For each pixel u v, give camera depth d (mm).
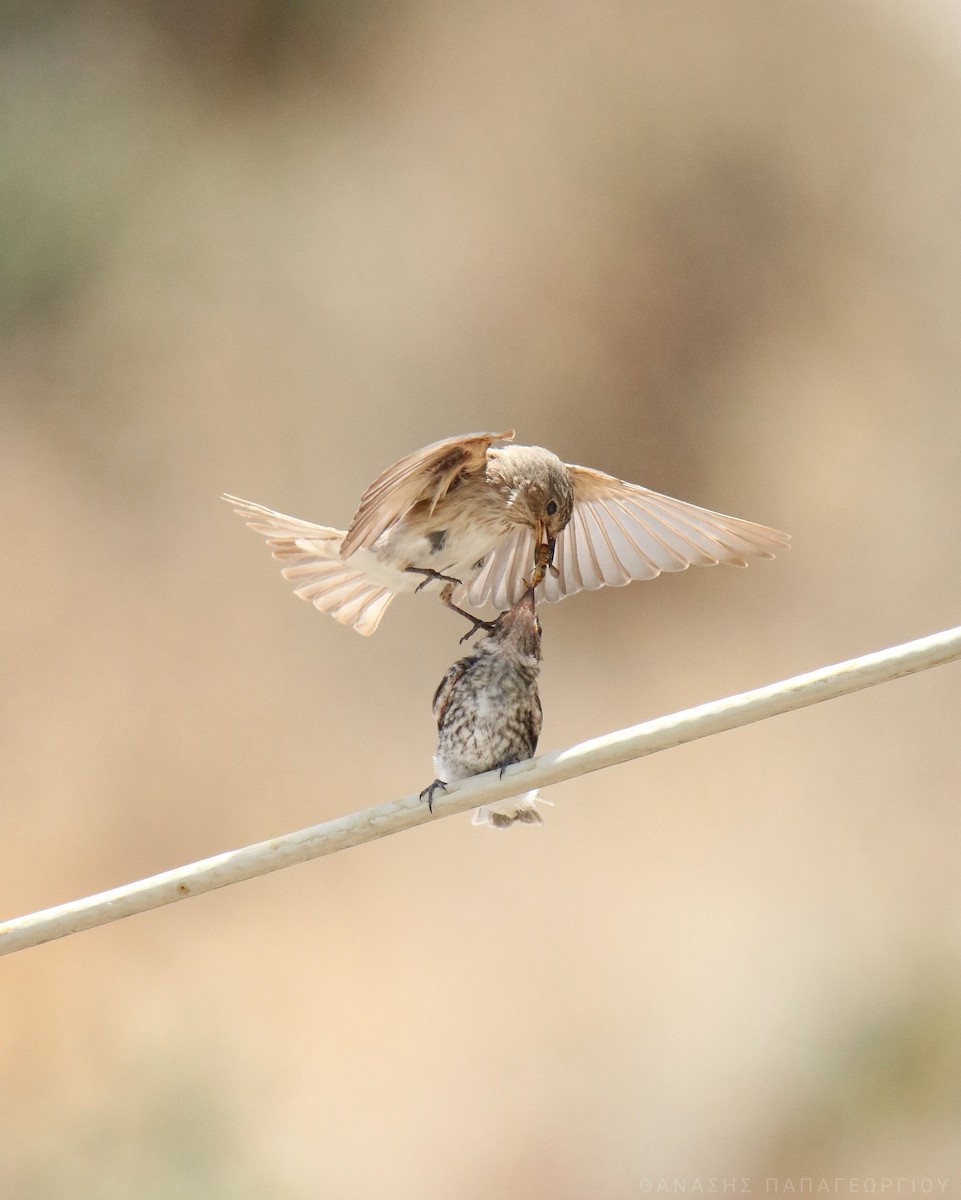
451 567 7137
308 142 19422
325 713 16781
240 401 18203
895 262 20875
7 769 15586
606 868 16203
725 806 17109
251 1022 13961
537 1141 13594
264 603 17281
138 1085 13195
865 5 21766
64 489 17406
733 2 20938
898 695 18344
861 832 17109
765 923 15891
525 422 19234
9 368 17656
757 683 18562
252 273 18766
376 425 18625
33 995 13719
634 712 18156
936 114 21609
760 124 20797
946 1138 13984
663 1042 14594
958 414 20438
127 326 18203
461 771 6016
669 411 19812
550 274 19688
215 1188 12641
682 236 20188
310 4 19656
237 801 16062
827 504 19859
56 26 19172
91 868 15312
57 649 16484
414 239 19297
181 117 19188
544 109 20109
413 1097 13711
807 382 20266
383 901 15359
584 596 18594
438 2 20109
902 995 15234
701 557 7168
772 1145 14055
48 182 18375
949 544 19859
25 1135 12758
